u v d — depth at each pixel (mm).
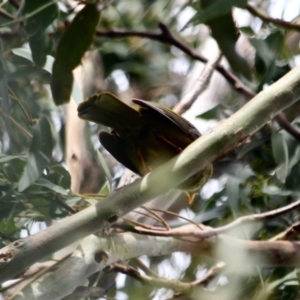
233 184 8195
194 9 9188
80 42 5906
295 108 8797
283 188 8391
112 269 6965
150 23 10195
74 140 10508
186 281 9352
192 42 11758
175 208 10258
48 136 6156
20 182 6027
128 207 5449
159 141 7082
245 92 8055
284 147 7895
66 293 5871
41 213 6824
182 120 6984
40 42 6477
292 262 7391
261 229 8594
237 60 6887
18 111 7914
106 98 6406
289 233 7641
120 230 6406
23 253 5219
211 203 9023
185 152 5516
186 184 7832
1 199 6570
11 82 9172
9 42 7773
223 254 7145
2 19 6656
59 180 6871
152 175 5473
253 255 7273
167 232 6383
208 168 7938
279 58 9461
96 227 5375
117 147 7316
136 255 6535
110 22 11016
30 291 5723
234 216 8008
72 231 5320
